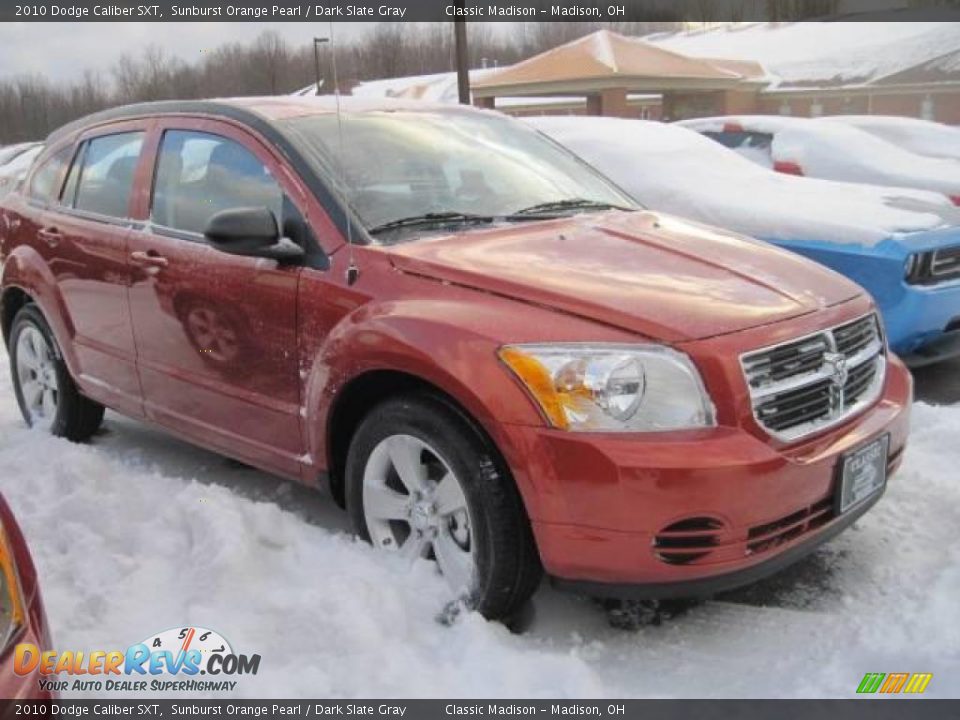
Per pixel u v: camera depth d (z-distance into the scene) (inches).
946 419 180.4
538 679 104.8
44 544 137.4
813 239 217.2
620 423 104.1
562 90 954.1
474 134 166.4
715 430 105.3
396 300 121.4
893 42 1148.5
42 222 187.8
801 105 1130.7
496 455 110.7
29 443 182.4
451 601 116.3
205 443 156.7
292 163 139.6
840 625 118.0
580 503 103.6
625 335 107.1
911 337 205.8
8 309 202.7
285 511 148.0
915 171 333.7
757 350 108.8
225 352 145.6
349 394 126.9
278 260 134.3
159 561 129.2
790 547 109.5
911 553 135.2
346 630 110.0
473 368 108.7
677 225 151.0
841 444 113.4
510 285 115.7
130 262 161.8
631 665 112.0
